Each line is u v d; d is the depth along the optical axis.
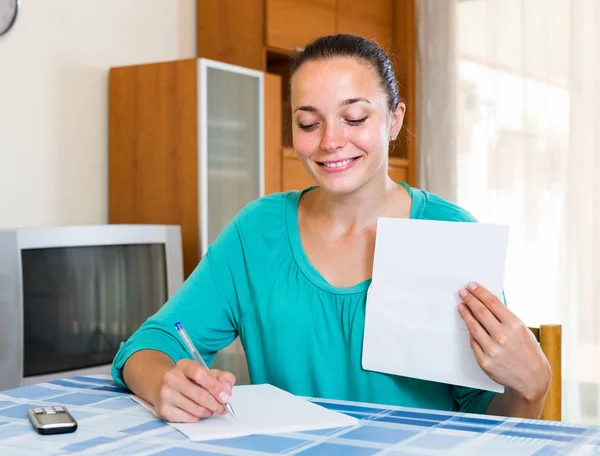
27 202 2.78
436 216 1.25
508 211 3.87
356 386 1.18
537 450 0.77
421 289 1.08
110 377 1.23
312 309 1.24
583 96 3.69
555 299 3.75
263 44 3.31
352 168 1.18
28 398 1.06
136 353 1.13
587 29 3.68
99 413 0.97
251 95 3.09
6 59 2.71
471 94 3.97
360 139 1.17
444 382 1.07
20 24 2.75
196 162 2.85
